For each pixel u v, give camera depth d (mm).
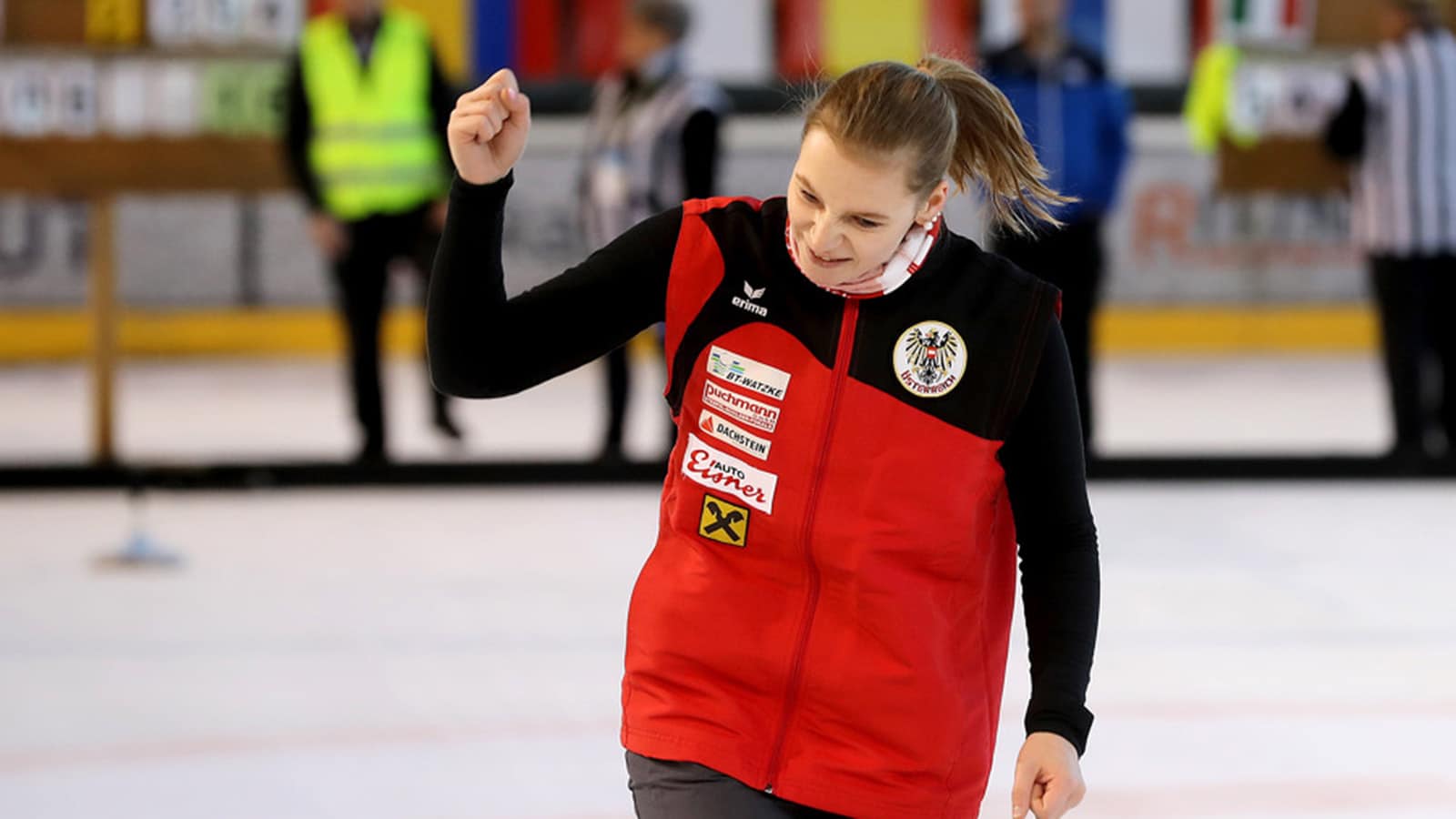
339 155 18078
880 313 5191
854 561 5191
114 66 17922
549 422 21938
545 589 14594
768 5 23688
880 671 5238
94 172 17969
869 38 23688
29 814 9547
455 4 23141
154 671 12211
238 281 24844
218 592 14312
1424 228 19016
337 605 13977
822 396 5188
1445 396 19672
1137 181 25609
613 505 18047
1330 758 10859
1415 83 18781
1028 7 18109
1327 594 14828
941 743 5305
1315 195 19906
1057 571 5309
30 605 13844
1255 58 19719
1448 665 12906
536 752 10664
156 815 9555
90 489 17953
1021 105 18062
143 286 24656
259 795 9883
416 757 10547
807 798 5273
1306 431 21797
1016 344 5199
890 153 4742
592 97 22328
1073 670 5211
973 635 5395
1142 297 26031
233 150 18062
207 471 18000
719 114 18000
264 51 18094
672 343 5352
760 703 5336
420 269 18453
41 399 22562
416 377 24984
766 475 5238
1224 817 9812
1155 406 23219
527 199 23828
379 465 18406
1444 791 10312
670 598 5395
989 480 5281
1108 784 10320
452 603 14078
